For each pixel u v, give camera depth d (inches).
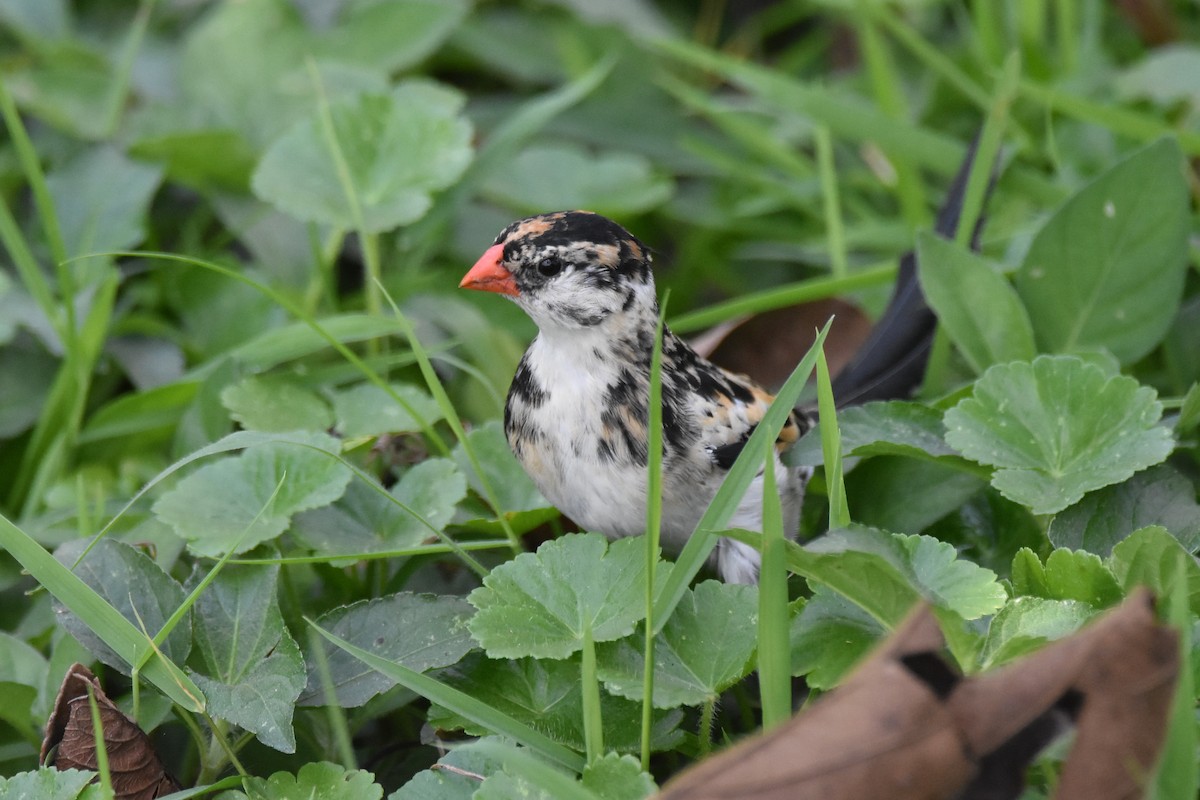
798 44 493.4
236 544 215.6
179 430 299.9
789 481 257.3
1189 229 289.3
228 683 212.2
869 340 307.1
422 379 336.2
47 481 303.7
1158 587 204.8
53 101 397.4
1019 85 362.6
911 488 258.1
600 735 192.9
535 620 211.8
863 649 198.2
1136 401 231.0
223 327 351.9
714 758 156.9
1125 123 355.9
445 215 362.9
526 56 459.2
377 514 255.1
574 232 249.1
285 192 329.1
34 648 244.2
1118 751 159.0
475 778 197.2
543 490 254.4
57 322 319.3
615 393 244.7
